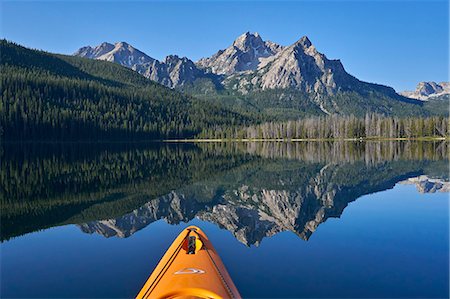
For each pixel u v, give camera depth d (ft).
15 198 81.82
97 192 90.02
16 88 401.90
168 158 195.72
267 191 92.89
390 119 440.04
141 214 68.23
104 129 422.00
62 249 48.16
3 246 49.37
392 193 87.04
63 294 35.65
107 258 45.03
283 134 503.20
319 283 37.32
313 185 100.68
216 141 515.09
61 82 508.53
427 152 222.28
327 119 488.44
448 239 51.08
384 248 47.52
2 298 34.81
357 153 222.48
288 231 56.18
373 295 35.01
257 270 40.70
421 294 35.09
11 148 263.70
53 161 168.04
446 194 84.94
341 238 52.13
